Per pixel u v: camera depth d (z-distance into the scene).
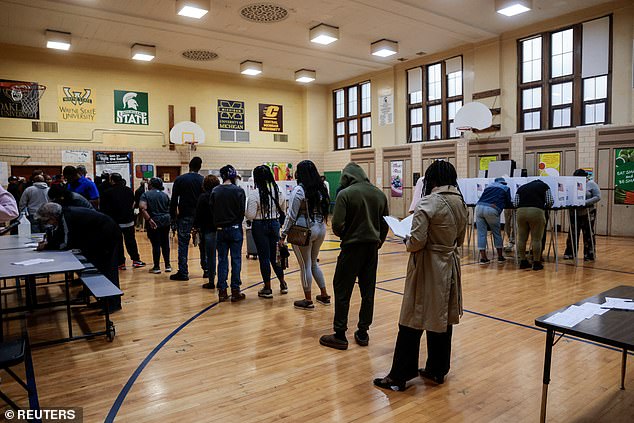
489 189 7.02
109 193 6.69
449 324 2.74
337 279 3.47
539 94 11.30
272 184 4.94
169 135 14.23
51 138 12.41
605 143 10.05
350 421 2.41
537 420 2.40
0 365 2.14
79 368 3.17
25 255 4.05
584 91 10.53
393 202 14.99
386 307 4.68
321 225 4.41
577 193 6.75
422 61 13.94
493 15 10.58
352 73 15.74
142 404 2.63
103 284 3.89
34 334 3.92
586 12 10.26
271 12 10.12
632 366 3.11
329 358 3.31
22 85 11.99
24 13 9.77
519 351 3.40
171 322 4.23
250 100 15.92
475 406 2.57
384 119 15.25
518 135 11.57
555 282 5.70
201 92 14.88
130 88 13.59
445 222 2.58
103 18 10.17
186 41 11.94
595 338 1.92
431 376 2.92
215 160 15.20
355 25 11.05
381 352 3.42
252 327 4.06
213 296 5.20
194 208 6.07
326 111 17.52
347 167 3.51
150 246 9.69
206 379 2.97
